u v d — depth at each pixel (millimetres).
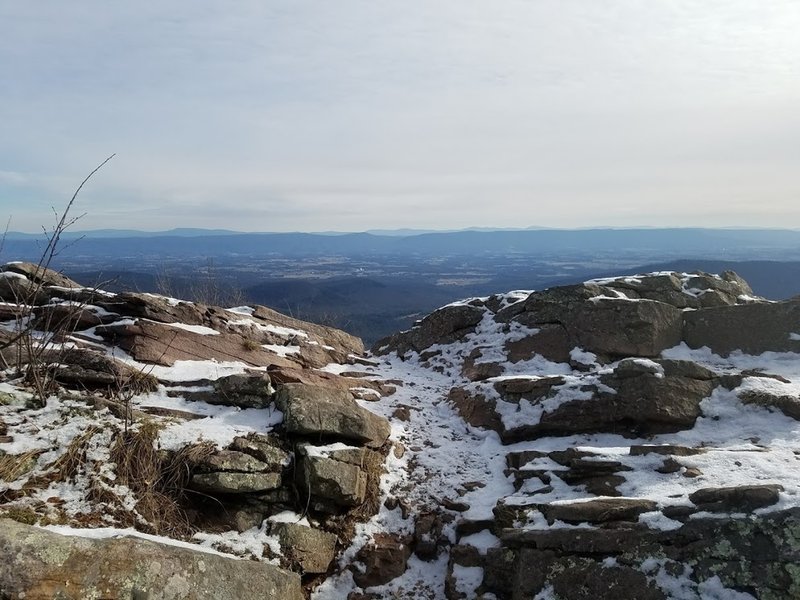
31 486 3768
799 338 6156
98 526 3688
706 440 4906
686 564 3678
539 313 7055
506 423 5535
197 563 3369
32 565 2943
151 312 6043
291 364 6492
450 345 7652
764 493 3805
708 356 6344
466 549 4348
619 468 4527
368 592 4230
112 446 4129
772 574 3521
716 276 7461
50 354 4887
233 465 4273
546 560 3928
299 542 4180
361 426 4895
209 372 5566
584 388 5469
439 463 5250
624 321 6484
